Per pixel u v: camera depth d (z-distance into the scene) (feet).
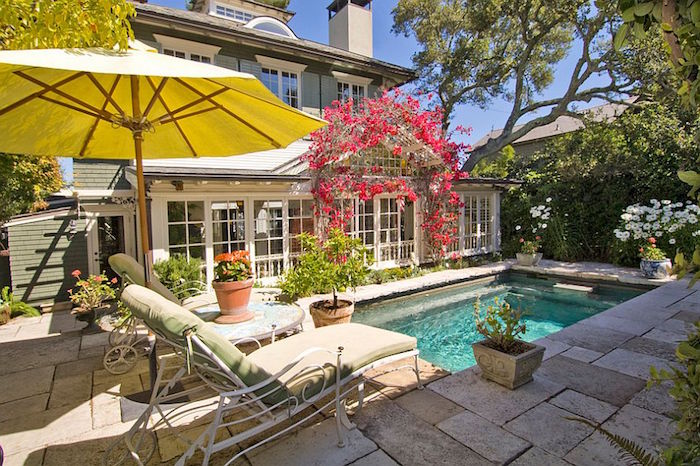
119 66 6.21
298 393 8.07
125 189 28.25
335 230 19.31
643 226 30.60
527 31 47.70
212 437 6.96
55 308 25.44
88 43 8.87
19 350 16.33
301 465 8.05
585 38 42.29
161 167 25.70
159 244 22.80
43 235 25.70
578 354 13.73
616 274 28.99
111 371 13.61
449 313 25.53
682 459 4.07
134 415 10.49
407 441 8.79
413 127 31.81
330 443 8.81
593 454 8.15
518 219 41.06
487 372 11.88
